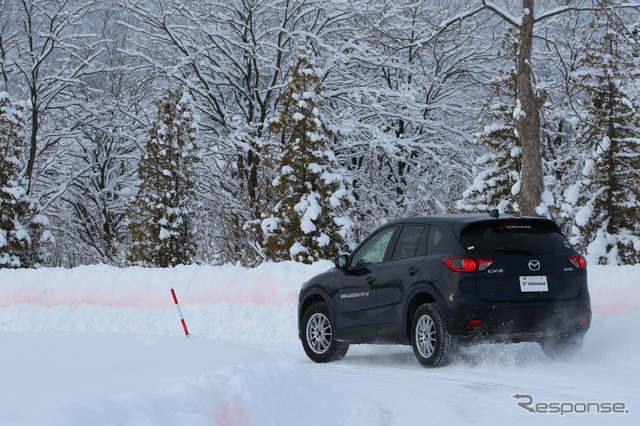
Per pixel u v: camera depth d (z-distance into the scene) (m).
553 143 41.75
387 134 35.62
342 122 35.53
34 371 7.29
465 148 39.91
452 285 10.48
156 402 5.71
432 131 38.75
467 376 9.97
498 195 30.75
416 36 40.06
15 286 21.11
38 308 20.61
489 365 10.77
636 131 29.95
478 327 10.37
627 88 31.31
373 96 39.19
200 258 35.91
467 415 7.51
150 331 18.66
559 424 7.04
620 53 29.91
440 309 10.59
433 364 10.66
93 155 47.09
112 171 47.97
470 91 43.06
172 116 34.38
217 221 36.62
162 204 33.78
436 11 39.12
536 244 10.80
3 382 6.56
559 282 10.69
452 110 40.91
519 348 12.00
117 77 48.31
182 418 5.65
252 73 43.12
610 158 29.81
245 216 37.72
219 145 40.91
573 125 31.23
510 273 10.51
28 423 4.71
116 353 8.72
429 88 40.41
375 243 12.20
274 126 29.78
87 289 20.67
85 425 4.95
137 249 34.28
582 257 10.96
